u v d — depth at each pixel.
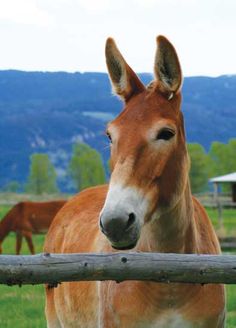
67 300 7.25
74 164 105.25
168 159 5.67
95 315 6.54
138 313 5.93
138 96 5.95
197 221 6.48
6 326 12.12
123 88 6.05
